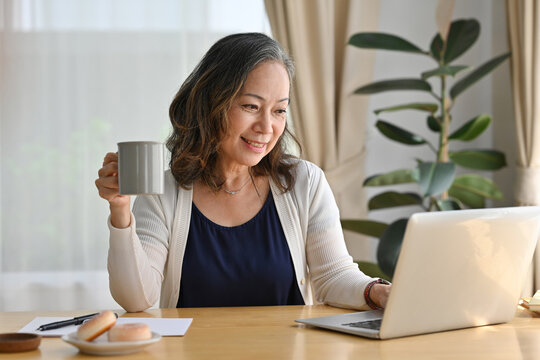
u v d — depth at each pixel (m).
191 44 3.16
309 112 3.00
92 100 3.13
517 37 2.95
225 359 1.01
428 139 3.21
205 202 1.75
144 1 3.14
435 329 1.21
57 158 3.12
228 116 1.59
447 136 3.00
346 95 3.06
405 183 3.08
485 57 3.22
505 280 1.28
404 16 3.21
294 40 2.98
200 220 1.72
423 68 3.21
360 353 1.05
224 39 1.64
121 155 1.15
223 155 1.72
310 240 1.77
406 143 2.89
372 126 3.20
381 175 2.84
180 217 1.71
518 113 2.94
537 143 2.88
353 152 3.08
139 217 1.69
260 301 1.71
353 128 3.08
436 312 1.19
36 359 1.01
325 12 2.99
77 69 3.12
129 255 1.42
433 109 2.83
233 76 1.57
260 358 1.02
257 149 1.61
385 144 3.21
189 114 1.66
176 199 1.73
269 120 1.59
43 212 3.13
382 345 1.11
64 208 3.13
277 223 1.75
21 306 3.12
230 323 1.30
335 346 1.10
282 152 1.82
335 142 3.07
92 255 3.14
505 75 3.21
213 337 1.17
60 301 3.13
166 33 3.15
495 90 3.22
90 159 3.13
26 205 3.12
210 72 1.61
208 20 3.15
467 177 2.94
